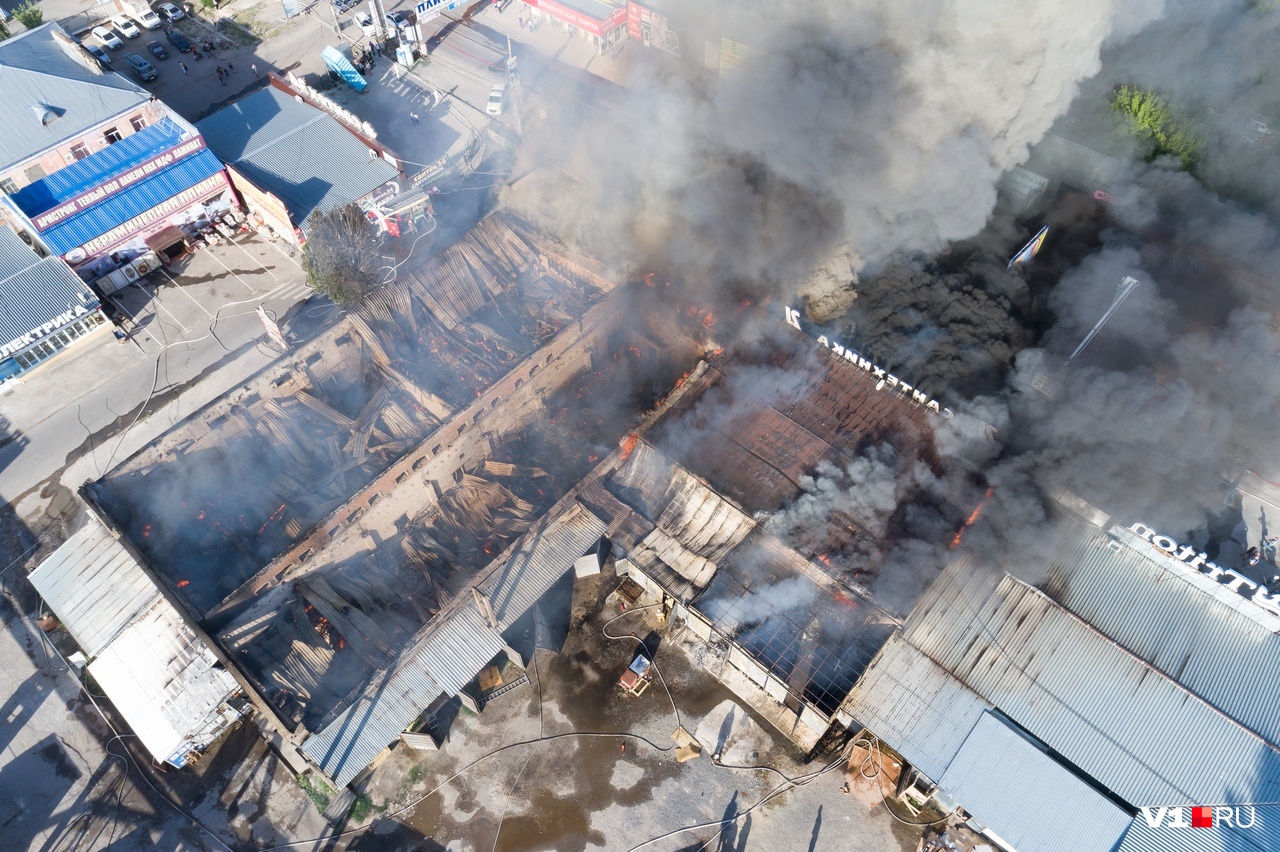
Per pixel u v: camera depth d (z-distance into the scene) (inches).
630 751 1332.4
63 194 1942.7
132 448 1721.2
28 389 1818.4
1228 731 1181.1
